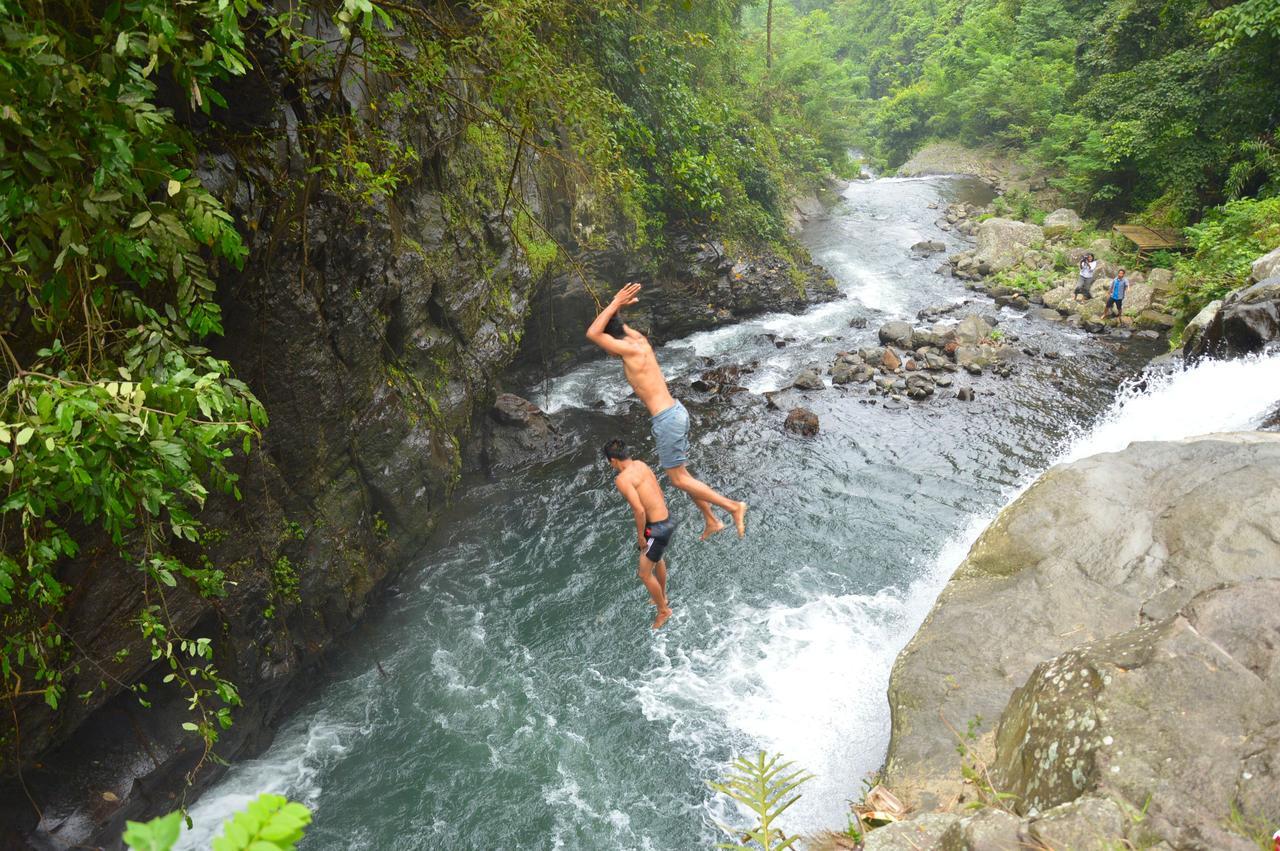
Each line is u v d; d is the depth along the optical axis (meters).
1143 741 4.10
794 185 33.72
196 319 4.84
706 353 19.83
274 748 8.98
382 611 10.77
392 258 9.95
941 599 7.26
